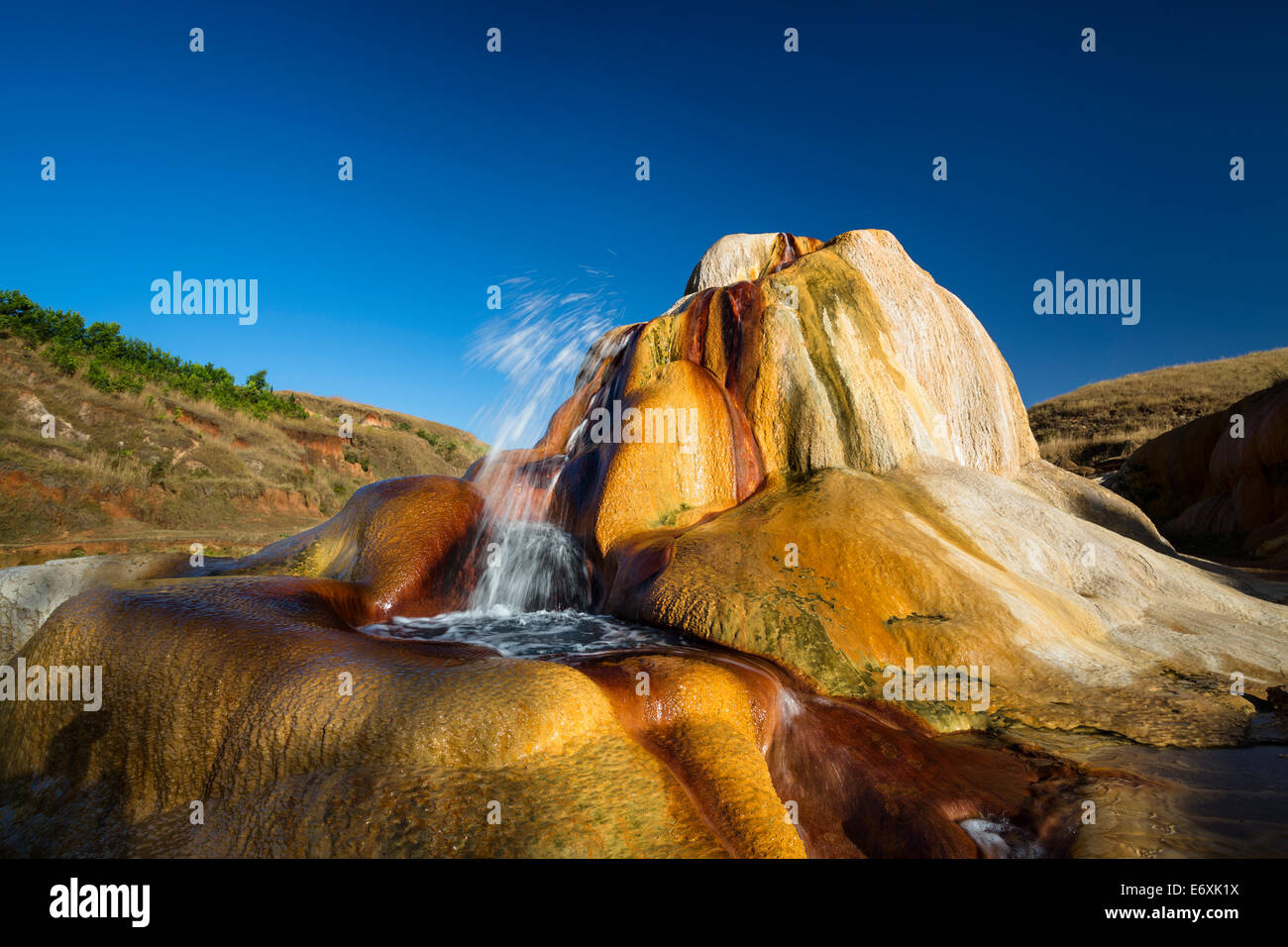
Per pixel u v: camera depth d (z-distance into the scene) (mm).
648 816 3307
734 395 9227
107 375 36375
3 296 37094
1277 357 49281
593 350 12000
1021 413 11703
